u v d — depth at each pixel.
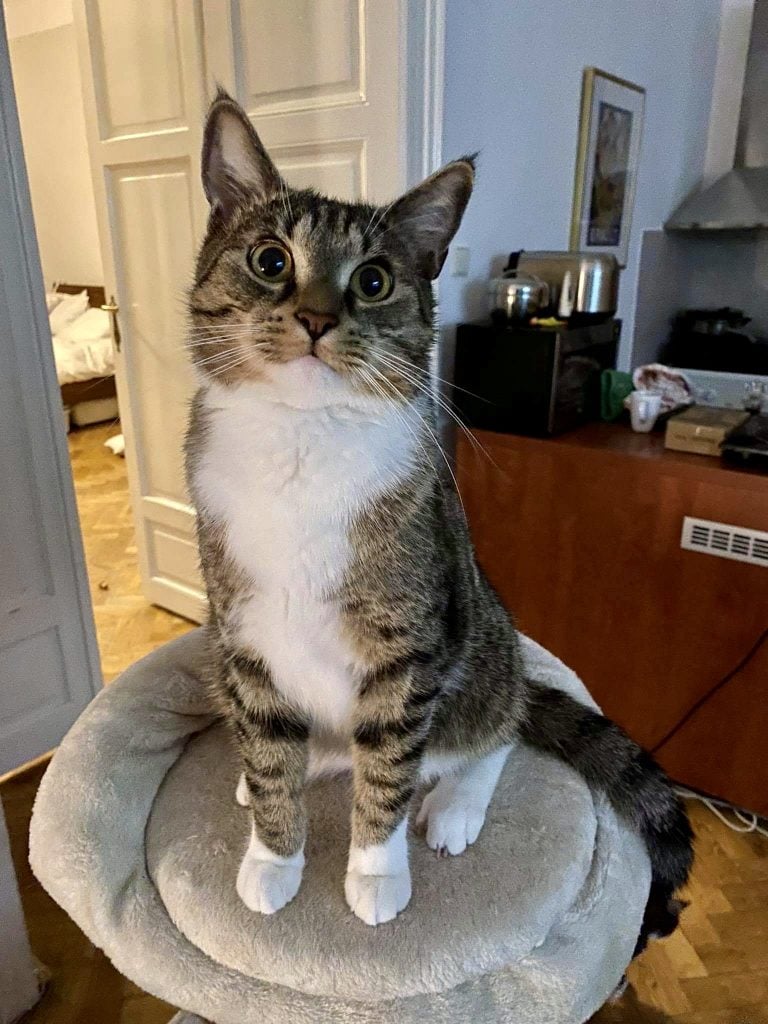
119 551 3.11
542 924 0.85
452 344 1.96
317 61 1.69
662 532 1.66
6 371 1.62
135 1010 1.31
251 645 0.88
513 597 1.94
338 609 0.83
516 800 1.02
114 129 2.15
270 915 0.84
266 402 0.78
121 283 2.29
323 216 0.83
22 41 5.40
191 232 2.06
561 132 2.17
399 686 0.86
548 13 1.98
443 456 1.00
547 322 1.85
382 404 0.81
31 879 1.57
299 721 0.93
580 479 1.73
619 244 2.58
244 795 0.99
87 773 0.98
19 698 1.79
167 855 0.93
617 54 2.33
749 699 1.66
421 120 1.62
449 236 0.93
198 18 1.84
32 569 1.76
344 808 1.01
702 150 3.05
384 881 0.85
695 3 2.68
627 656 1.80
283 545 0.80
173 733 1.09
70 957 1.41
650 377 1.97
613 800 1.06
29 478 1.71
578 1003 0.87
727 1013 1.34
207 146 0.85
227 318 0.81
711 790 1.79
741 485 1.53
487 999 0.85
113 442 4.30
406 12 1.53
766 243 3.02
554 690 1.18
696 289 3.24
